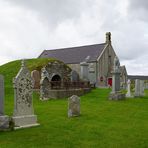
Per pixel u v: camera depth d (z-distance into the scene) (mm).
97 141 10125
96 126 12734
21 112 12461
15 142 9695
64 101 23641
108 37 62500
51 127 12320
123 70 61500
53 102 22781
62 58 65938
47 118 14633
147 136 11000
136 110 18375
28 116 12625
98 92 31672
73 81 32281
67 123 13289
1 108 11492
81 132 11469
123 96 24484
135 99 25078
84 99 24797
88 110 17797
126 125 13188
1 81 11461
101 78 59281
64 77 35531
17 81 12352
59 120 14078
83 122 13688
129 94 27344
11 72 37781
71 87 29750
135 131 11883
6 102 21953
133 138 10648
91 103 21703
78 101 15688
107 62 61250
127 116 15867
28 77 12914
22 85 12586
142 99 25281
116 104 21219
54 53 70125
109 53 62031
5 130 11352
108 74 61000
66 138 10406
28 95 12844
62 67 35500
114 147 9367
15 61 43250
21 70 12633
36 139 10148
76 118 14734
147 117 15727
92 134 11164
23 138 10258
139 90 27422
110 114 16391
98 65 58625
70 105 15266
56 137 10523
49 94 25766
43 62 35844
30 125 12438
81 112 16859
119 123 13664
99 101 23156
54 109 18156
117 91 24625
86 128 12242
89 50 63188
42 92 24797
